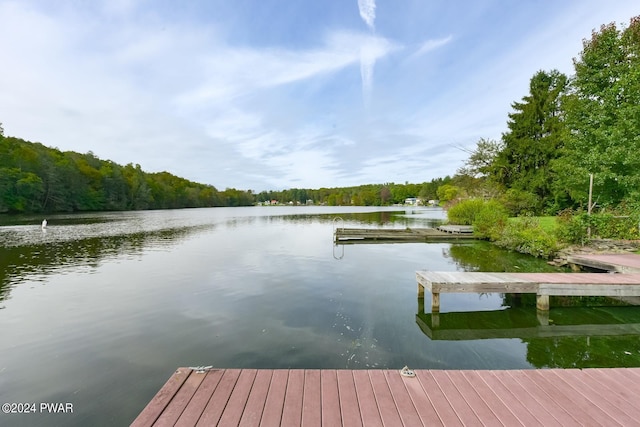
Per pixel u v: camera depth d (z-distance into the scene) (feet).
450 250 46.75
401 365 14.11
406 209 234.17
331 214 162.20
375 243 54.85
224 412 8.83
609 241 39.60
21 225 87.20
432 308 20.68
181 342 16.25
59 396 11.87
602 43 46.32
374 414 8.86
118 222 103.50
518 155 82.38
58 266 35.01
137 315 20.10
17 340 16.52
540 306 20.98
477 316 20.26
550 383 10.64
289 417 8.66
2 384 12.66
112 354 15.02
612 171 43.16
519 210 75.20
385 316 20.16
